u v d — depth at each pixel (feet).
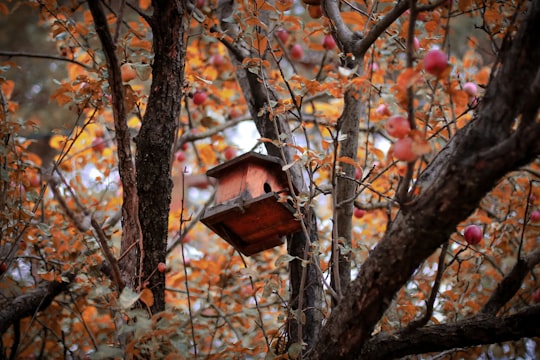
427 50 14.32
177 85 13.78
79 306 17.29
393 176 17.88
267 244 14.23
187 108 19.31
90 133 20.06
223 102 20.49
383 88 16.62
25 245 16.03
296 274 14.61
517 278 13.74
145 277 13.52
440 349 12.46
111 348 11.47
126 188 12.64
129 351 11.30
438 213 10.56
